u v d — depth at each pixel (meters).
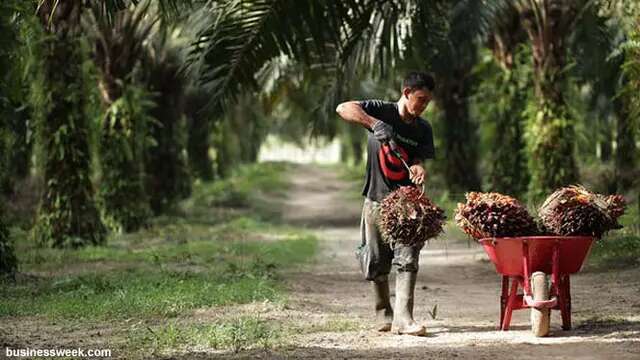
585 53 23.86
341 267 16.47
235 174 52.34
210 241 22.28
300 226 29.84
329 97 21.06
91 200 20.75
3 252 14.44
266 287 12.05
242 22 10.85
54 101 20.12
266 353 7.70
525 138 23.38
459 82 31.16
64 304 10.80
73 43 20.14
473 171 31.58
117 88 25.22
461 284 13.53
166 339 8.31
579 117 26.36
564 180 22.59
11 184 26.83
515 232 8.56
